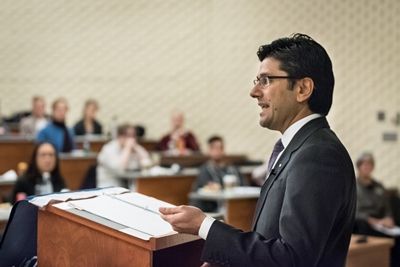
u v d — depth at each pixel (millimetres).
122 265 1561
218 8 9812
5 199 5316
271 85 1686
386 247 5395
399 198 7445
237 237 1529
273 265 1479
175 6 10227
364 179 6895
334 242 1598
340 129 8430
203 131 9992
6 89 11328
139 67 10539
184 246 1681
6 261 1868
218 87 9828
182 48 10172
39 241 1745
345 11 8414
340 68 8461
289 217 1512
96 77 10852
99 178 7621
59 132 7715
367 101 8219
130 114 10625
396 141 7969
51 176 5406
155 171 7547
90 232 1621
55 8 11078
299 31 8891
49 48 11117
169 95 10312
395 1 7957
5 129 9555
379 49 8109
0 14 11266
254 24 9406
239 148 9578
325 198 1517
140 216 1659
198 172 7531
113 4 10703
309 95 1673
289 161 1640
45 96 11156
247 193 6664
